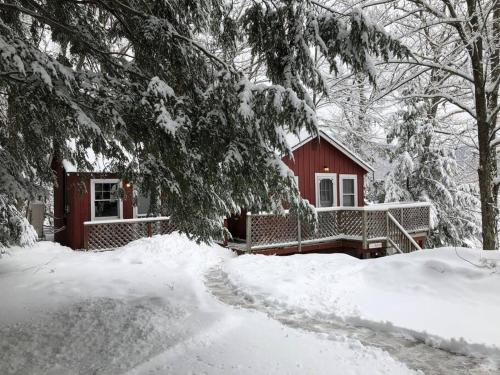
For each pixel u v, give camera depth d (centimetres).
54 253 1084
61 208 1408
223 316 531
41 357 410
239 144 509
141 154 514
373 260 823
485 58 1063
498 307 541
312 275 754
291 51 573
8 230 818
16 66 350
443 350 443
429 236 1672
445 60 1220
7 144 611
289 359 402
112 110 444
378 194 2308
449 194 1741
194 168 520
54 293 677
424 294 617
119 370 374
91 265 929
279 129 504
